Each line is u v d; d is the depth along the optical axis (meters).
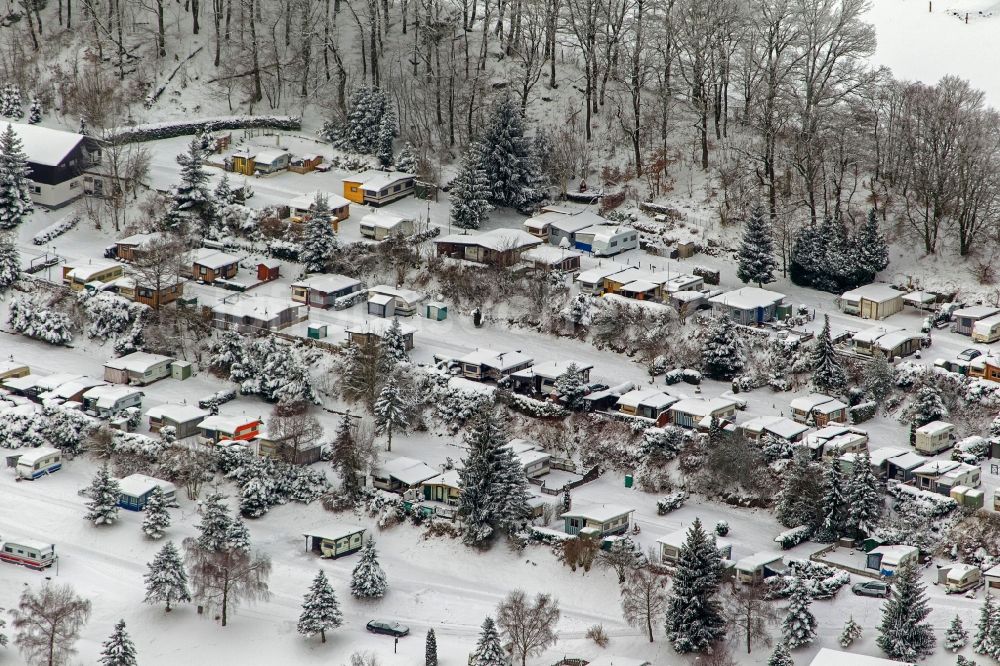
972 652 191.50
